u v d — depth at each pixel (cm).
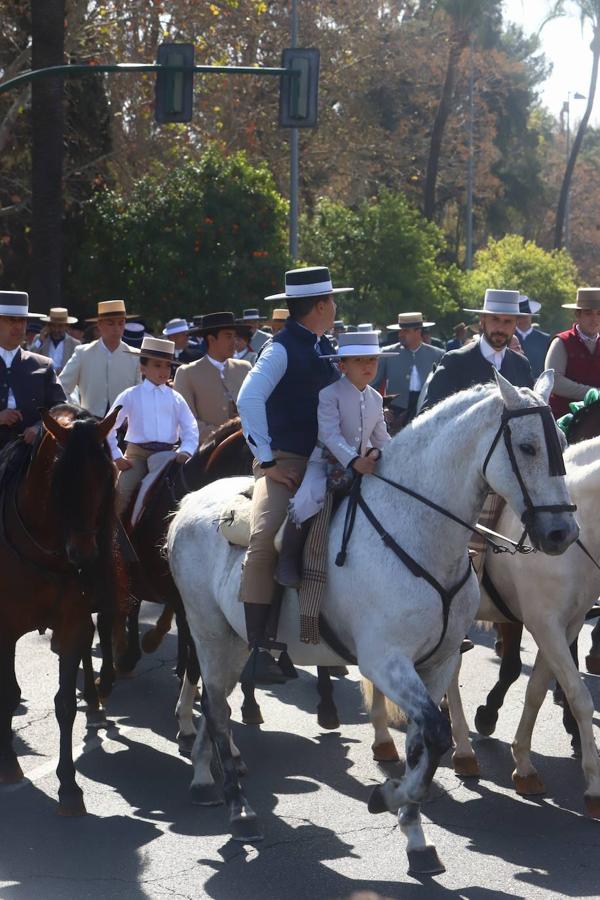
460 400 572
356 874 574
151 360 905
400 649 561
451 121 5822
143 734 804
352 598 575
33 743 783
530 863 589
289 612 610
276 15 3831
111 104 2978
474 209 6581
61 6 2059
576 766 740
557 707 869
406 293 3588
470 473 557
